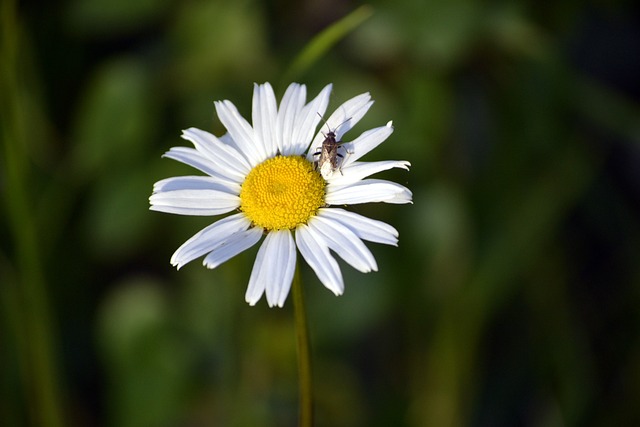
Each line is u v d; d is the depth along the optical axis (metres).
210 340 0.43
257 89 0.37
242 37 0.42
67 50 0.45
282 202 0.35
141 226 0.43
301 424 0.35
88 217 0.45
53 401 0.41
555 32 0.44
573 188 0.43
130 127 0.42
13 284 0.41
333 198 0.35
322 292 0.43
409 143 0.42
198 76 0.43
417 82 0.42
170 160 0.43
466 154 0.44
